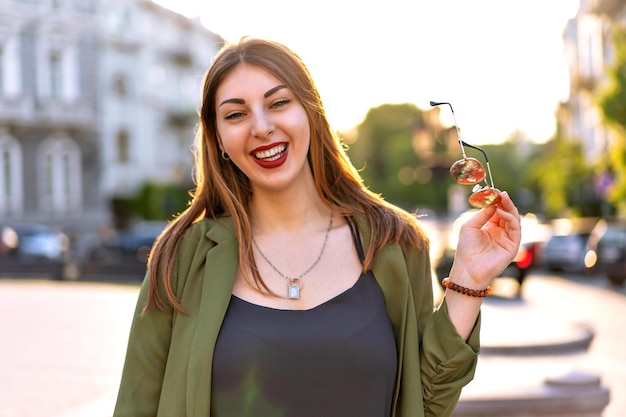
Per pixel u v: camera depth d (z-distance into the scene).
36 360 10.45
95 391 8.61
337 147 2.46
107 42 40.81
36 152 37.34
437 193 22.12
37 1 36.94
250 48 2.30
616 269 21.25
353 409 2.17
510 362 8.40
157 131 45.41
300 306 2.23
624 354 10.39
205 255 2.32
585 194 33.75
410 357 2.26
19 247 27.41
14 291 20.80
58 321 14.52
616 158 23.36
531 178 48.69
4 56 35.91
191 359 2.18
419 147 21.78
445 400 2.27
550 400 5.08
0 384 8.98
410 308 2.29
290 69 2.30
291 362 2.15
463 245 2.28
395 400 2.26
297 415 2.14
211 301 2.23
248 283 2.26
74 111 38.44
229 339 2.18
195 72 49.91
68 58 38.53
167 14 45.59
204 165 2.44
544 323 10.83
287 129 2.28
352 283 2.29
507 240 2.27
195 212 2.43
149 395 2.30
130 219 39.94
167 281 2.28
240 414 2.15
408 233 2.37
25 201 36.75
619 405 7.62
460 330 2.26
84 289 21.58
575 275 25.47
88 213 39.47
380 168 84.81
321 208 2.42
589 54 40.69
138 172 43.19
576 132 45.12
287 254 2.33
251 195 2.45
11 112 35.81
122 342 11.99
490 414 5.07
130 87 42.53
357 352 2.17
